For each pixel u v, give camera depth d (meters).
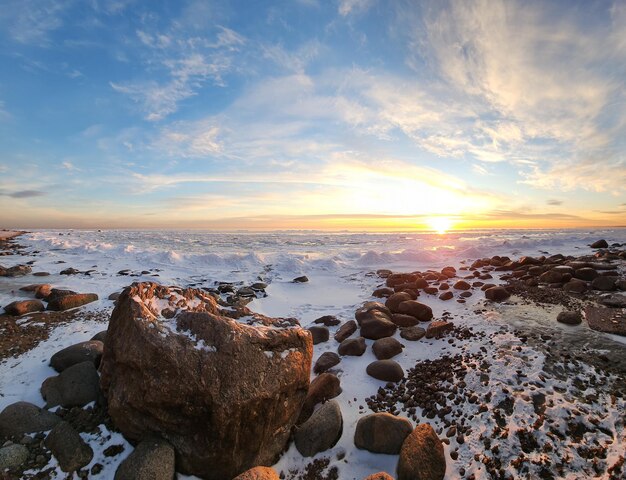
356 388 6.43
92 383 5.66
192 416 4.39
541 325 8.02
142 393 4.41
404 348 7.71
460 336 7.92
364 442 5.01
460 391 6.04
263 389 4.57
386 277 13.98
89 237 34.16
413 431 4.97
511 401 5.57
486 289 10.92
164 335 4.65
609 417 5.08
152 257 17.86
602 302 9.12
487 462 4.66
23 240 26.02
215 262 17.22
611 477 4.26
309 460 4.95
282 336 5.13
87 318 8.96
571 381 5.88
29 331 8.00
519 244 20.20
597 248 18.91
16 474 4.34
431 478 4.40
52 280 12.91
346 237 40.72
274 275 15.08
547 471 4.45
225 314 5.98
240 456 4.52
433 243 28.34
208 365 4.48
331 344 8.16
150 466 4.19
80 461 4.52
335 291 12.59
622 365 6.19
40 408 5.27
